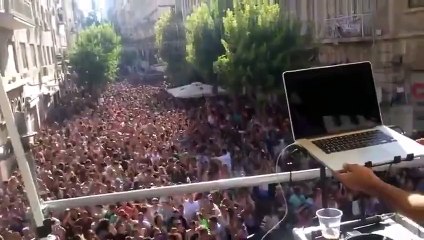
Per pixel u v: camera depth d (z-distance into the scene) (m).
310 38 20.92
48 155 12.26
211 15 27.06
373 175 1.74
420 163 2.65
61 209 2.58
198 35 27.08
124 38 53.81
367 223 2.18
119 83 44.00
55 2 39.53
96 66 38.12
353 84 2.34
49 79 29.98
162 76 42.53
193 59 27.80
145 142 14.80
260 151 12.44
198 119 20.17
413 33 17.98
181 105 25.45
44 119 23.30
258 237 6.48
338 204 4.64
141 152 13.41
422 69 17.58
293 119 2.27
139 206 7.49
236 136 15.09
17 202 6.96
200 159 11.35
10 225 6.59
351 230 2.15
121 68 49.22
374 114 2.35
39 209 2.14
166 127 18.09
